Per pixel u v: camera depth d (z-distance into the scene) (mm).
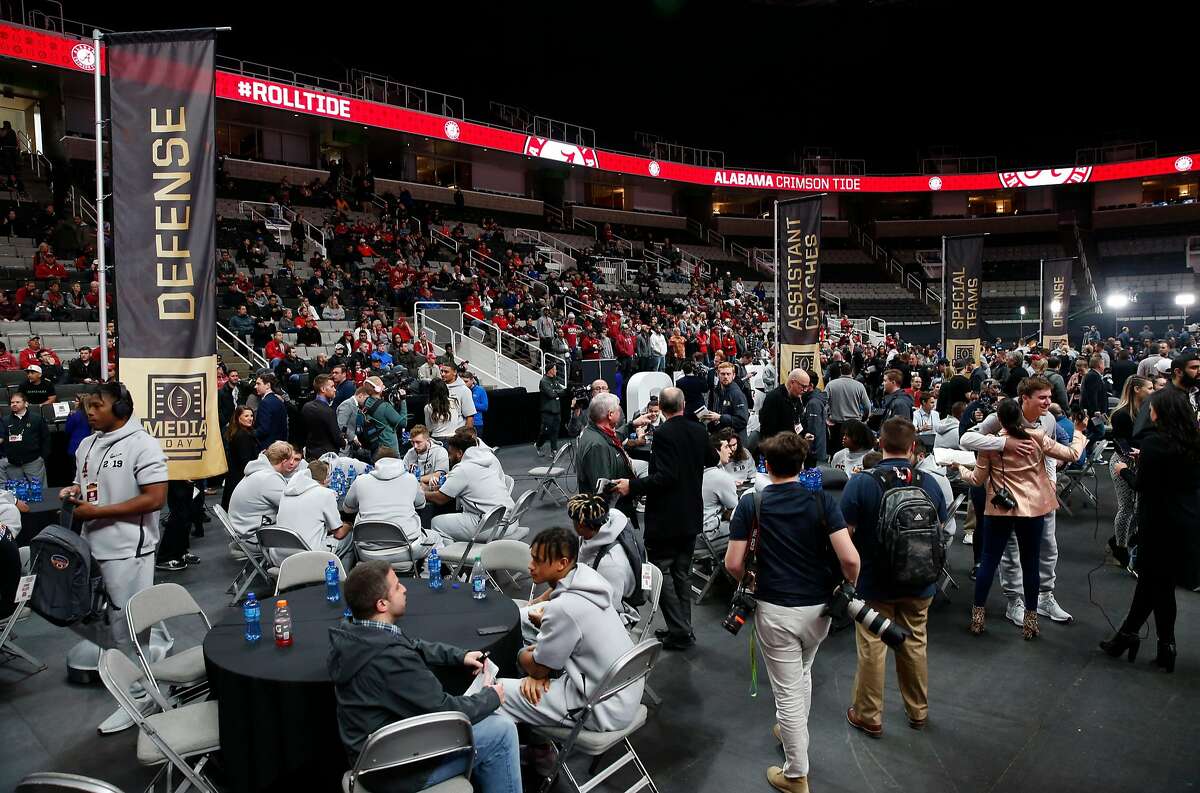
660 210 39500
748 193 39969
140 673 3471
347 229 20578
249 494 6031
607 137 38312
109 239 13336
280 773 3191
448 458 7488
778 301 10406
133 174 5340
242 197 22703
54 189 17547
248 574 6141
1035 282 35938
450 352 13086
